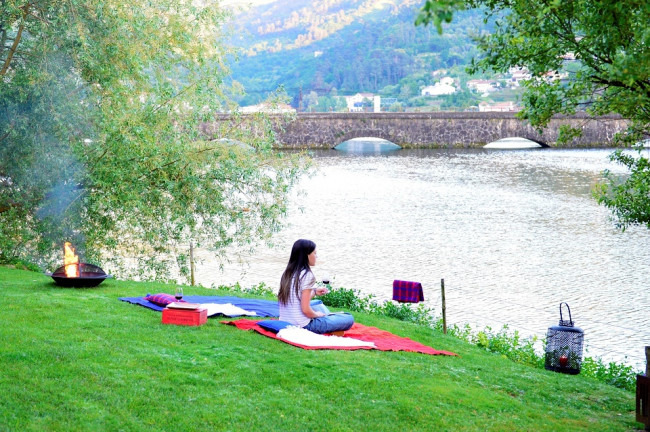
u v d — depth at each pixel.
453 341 12.84
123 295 12.34
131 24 16.69
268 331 9.89
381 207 43.44
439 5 4.56
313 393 7.55
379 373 8.45
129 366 7.75
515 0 9.02
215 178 18.03
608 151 90.00
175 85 17.88
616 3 7.67
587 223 36.59
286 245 30.27
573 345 12.22
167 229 18.50
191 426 6.39
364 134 96.62
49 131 16.17
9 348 7.94
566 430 7.59
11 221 17.53
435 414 7.33
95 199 16.66
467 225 36.22
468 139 98.56
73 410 6.46
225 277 23.53
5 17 15.80
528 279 23.70
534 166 69.94
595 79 9.02
